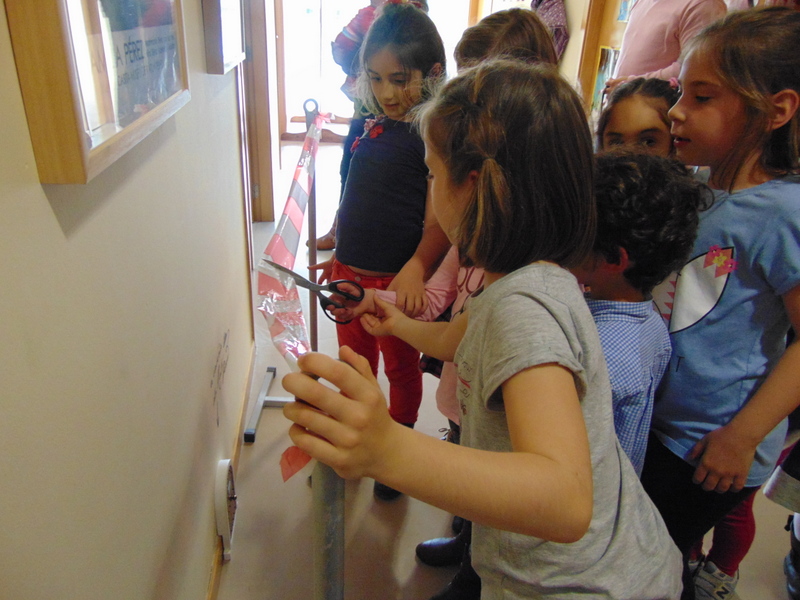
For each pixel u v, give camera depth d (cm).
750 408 90
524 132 63
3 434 38
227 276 146
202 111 112
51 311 45
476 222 66
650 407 92
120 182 61
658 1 196
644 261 87
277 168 393
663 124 118
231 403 154
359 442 46
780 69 85
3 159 38
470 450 50
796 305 87
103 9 49
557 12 346
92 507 55
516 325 59
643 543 76
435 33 134
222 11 114
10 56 39
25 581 42
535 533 50
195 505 107
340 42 175
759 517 161
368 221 140
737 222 91
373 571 137
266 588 129
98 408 56
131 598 69
